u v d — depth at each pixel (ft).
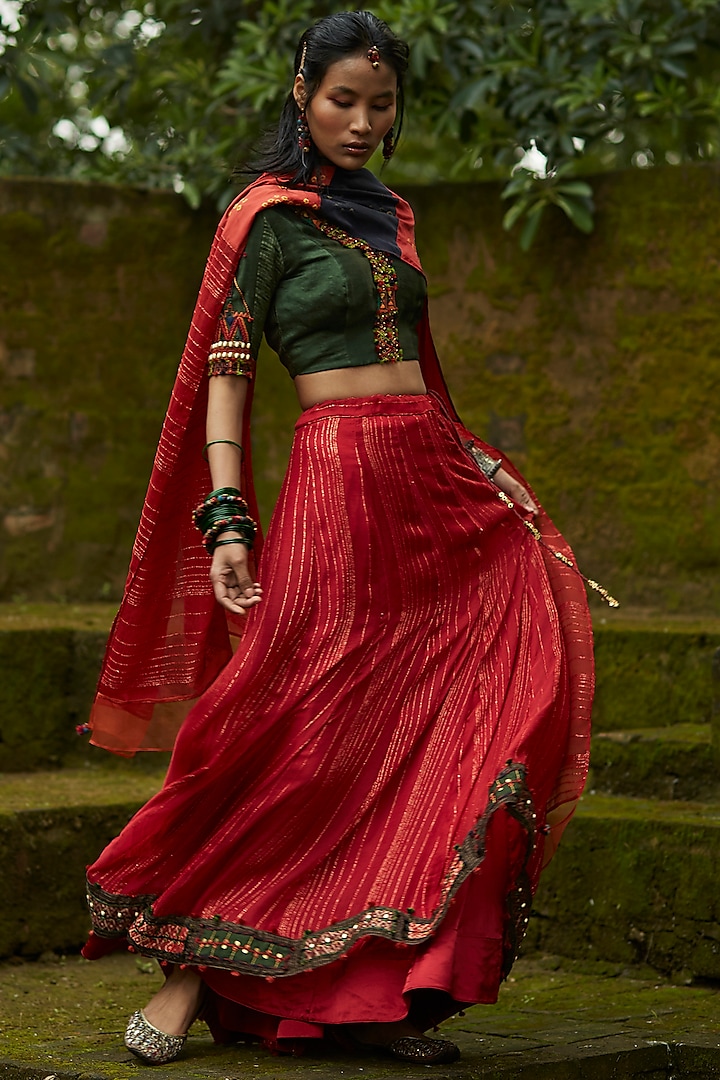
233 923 11.21
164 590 12.46
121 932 11.62
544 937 16.44
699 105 25.98
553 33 25.40
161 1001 11.53
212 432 11.66
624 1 24.53
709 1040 12.30
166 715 12.88
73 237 26.40
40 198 26.22
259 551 12.59
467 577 11.91
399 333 12.03
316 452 11.79
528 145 25.05
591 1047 11.93
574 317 24.58
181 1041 11.35
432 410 12.07
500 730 11.33
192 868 11.39
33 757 21.33
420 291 12.28
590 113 24.54
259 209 11.70
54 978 15.53
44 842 16.65
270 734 11.50
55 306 26.30
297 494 11.86
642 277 24.07
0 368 26.02
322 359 11.87
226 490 11.45
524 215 24.84
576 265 24.56
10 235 26.07
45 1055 11.60
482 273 25.25
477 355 25.27
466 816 10.95
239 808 11.50
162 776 21.16
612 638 20.80
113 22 31.55
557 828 11.64
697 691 20.11
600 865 16.05
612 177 24.34
